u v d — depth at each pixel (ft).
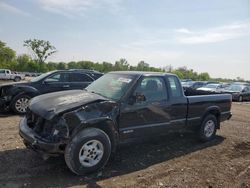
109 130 16.37
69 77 35.60
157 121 18.99
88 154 15.23
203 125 23.12
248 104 68.74
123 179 15.20
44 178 14.61
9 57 253.44
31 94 32.35
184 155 19.98
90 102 15.55
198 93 26.99
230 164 18.60
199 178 15.97
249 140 25.22
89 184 14.29
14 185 13.64
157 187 14.46
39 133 14.92
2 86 31.68
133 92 17.60
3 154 17.54
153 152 20.11
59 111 14.51
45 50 245.04
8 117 29.78
